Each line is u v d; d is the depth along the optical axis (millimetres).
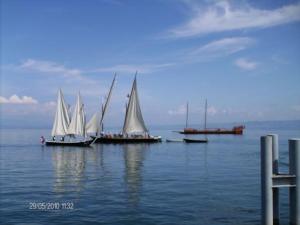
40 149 89375
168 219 22734
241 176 40625
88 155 73188
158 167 51438
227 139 138375
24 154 76188
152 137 106875
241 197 28609
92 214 24109
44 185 36031
